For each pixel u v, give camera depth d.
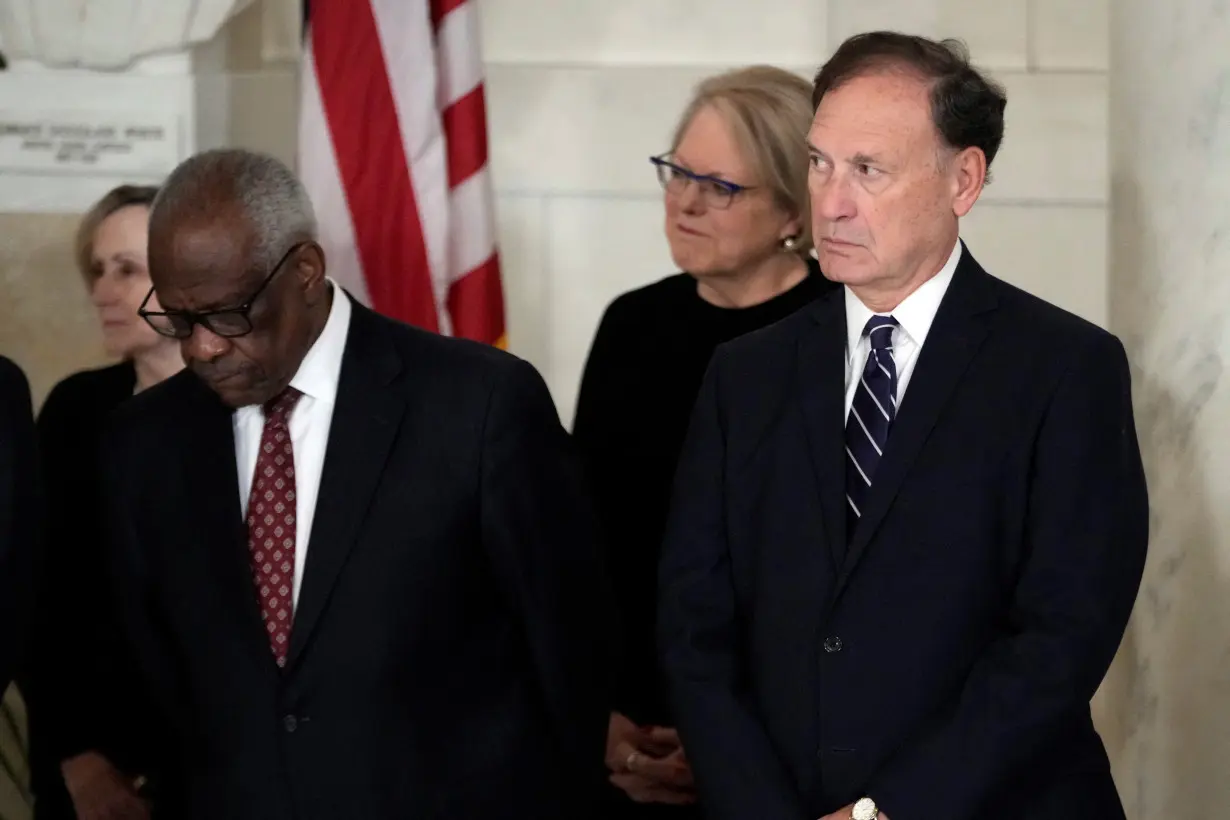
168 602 6.73
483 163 9.75
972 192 6.41
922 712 6.14
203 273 6.20
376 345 6.85
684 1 12.24
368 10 9.46
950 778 5.89
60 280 10.44
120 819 7.56
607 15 12.24
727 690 6.46
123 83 10.40
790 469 6.53
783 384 6.72
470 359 6.85
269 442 6.74
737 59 12.26
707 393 6.96
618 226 12.19
